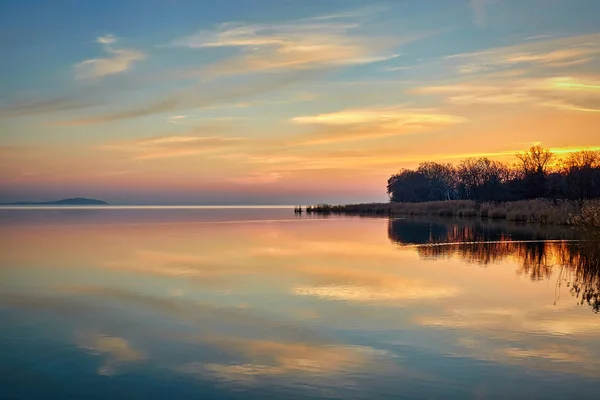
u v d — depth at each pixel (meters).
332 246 34.59
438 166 130.75
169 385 10.14
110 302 17.45
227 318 15.14
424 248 32.44
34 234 46.72
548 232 42.00
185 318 15.20
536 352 11.77
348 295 18.11
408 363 11.16
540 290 18.66
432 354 11.73
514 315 15.08
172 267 25.12
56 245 36.38
